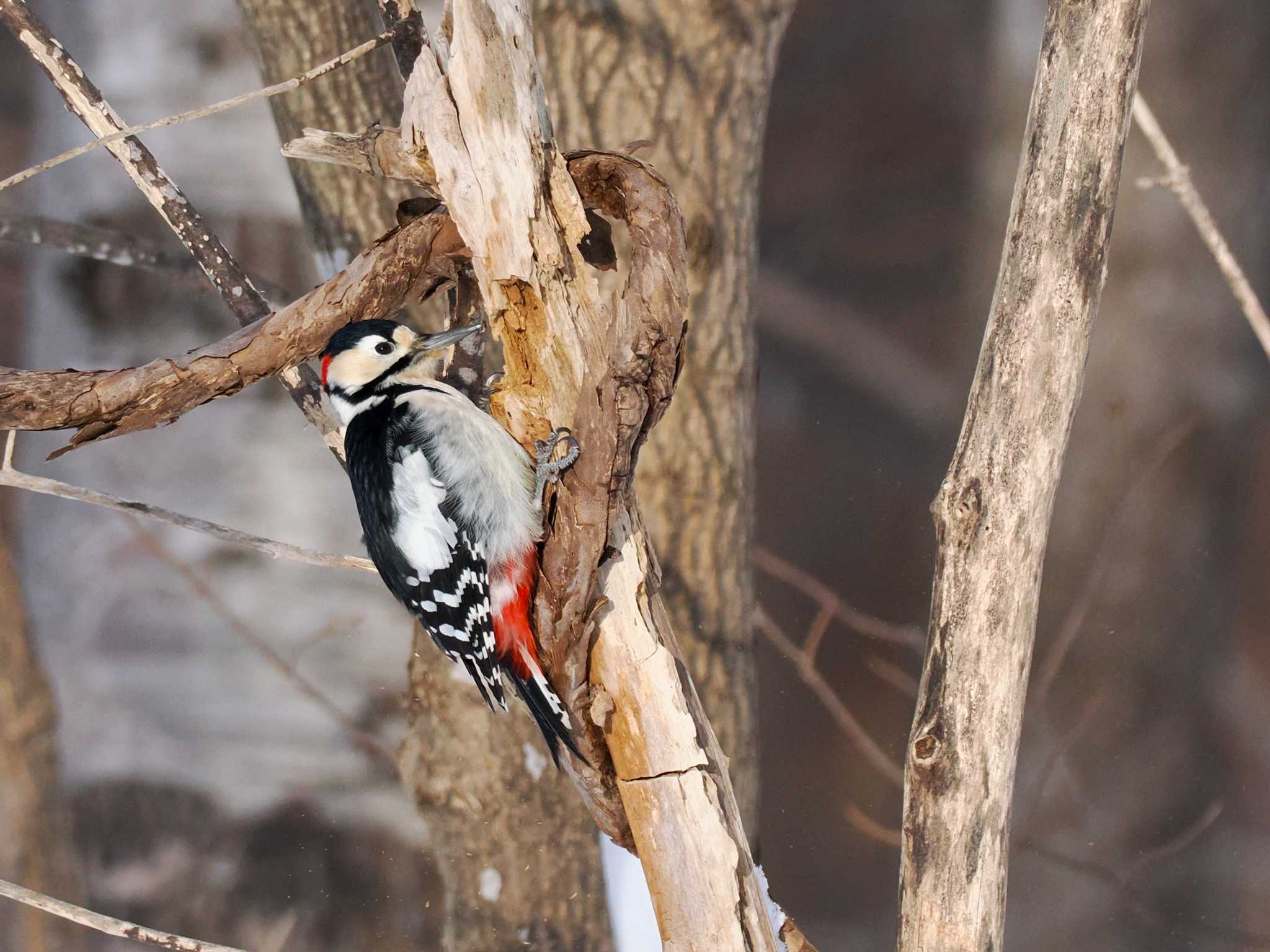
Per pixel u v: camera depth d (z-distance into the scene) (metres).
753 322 9.34
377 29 9.32
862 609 13.35
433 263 9.06
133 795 9.55
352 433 9.12
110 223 9.48
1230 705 11.43
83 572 9.53
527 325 9.05
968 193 15.52
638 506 9.05
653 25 9.28
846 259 16.16
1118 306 12.04
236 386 9.04
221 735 9.53
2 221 9.36
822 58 16.58
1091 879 10.59
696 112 9.29
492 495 9.05
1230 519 11.81
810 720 12.42
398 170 9.05
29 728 9.50
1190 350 11.95
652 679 9.03
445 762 9.31
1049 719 11.38
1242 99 11.89
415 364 9.14
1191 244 11.92
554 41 9.28
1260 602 11.60
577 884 9.32
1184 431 11.41
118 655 9.53
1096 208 9.00
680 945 9.04
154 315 9.48
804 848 12.11
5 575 9.50
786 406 15.74
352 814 9.53
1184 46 11.88
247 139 9.49
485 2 9.01
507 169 9.02
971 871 9.01
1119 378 12.01
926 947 9.02
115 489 9.52
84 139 9.48
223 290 9.12
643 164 9.04
